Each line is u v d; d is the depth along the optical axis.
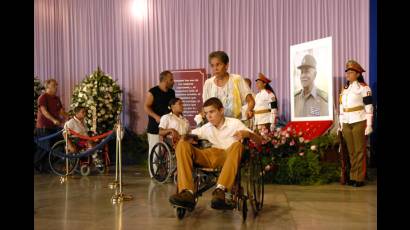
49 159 7.79
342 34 8.60
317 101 7.20
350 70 6.31
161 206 4.76
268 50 9.11
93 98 9.05
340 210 4.52
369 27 8.33
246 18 9.23
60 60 10.44
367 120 6.06
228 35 9.34
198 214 4.32
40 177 7.58
